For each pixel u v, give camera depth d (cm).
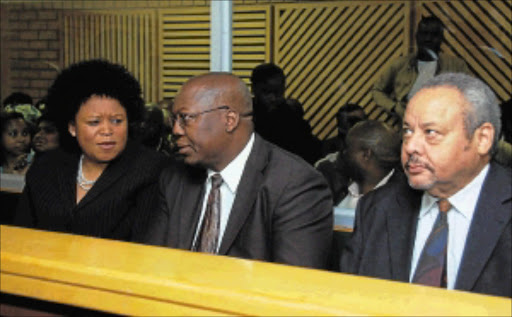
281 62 625
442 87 124
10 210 280
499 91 564
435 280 129
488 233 125
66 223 194
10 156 321
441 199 132
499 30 556
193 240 168
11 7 659
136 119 200
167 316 76
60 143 204
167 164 199
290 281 76
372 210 143
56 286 83
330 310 67
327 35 610
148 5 628
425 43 366
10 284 86
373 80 606
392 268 134
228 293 72
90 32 643
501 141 253
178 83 630
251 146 167
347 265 142
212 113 159
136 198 196
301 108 326
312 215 159
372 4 595
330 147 321
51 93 196
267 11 616
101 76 189
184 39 622
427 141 123
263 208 160
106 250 89
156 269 80
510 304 69
